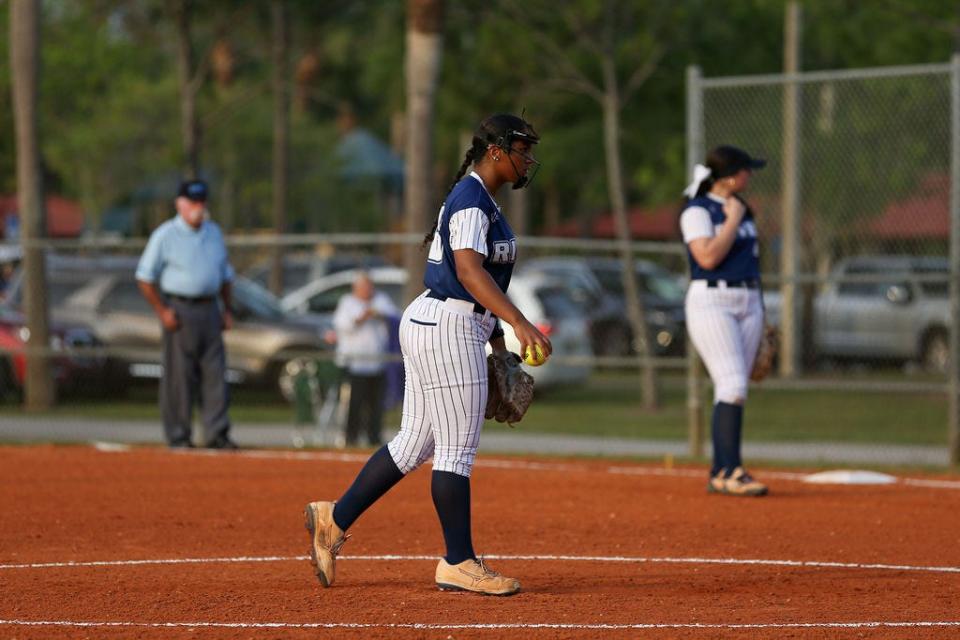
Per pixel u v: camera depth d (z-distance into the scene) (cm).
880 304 8750
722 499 3591
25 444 4975
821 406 7312
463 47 7981
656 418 6900
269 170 15912
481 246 2261
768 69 7981
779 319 7206
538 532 3077
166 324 4528
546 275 8938
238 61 15638
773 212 6819
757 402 7475
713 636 2038
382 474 2386
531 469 4250
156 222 15412
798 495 3684
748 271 3612
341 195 17175
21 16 6756
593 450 5425
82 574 2556
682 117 8319
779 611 2236
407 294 6369
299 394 5441
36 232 6806
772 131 6900
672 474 4134
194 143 9188
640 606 2270
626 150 9200
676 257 8288
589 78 8038
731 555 2808
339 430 5412
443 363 2302
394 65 8606
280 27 10725
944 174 6988
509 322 2225
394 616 2172
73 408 6512
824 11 7612
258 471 4069
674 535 3045
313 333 6819
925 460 5041
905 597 2372
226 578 2519
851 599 2350
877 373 8769
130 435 5619
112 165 14362
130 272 6812
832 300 8881
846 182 7169
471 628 2080
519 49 7700
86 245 5425
